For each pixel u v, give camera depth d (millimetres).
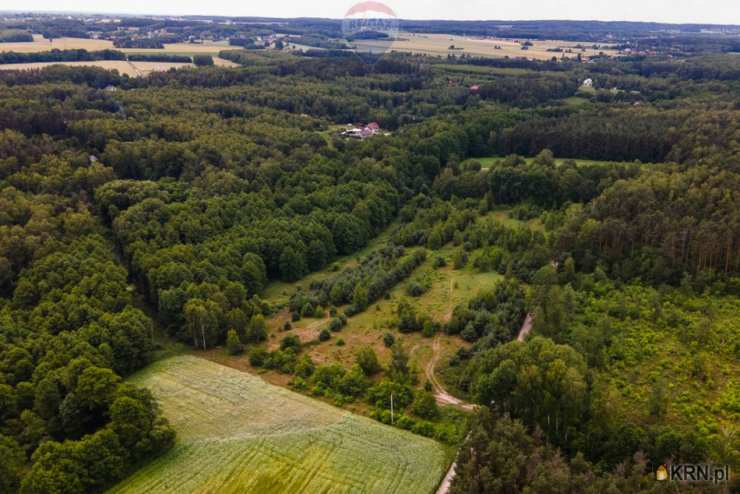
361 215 123500
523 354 62594
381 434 62281
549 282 87812
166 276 88250
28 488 52656
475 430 55344
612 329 75062
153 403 63531
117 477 56250
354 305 92125
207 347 83312
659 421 58000
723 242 85312
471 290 94750
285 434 62562
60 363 67500
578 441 55969
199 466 58219
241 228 107000
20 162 111375
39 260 85000
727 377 64875
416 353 78125
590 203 113875
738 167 110812
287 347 81000
